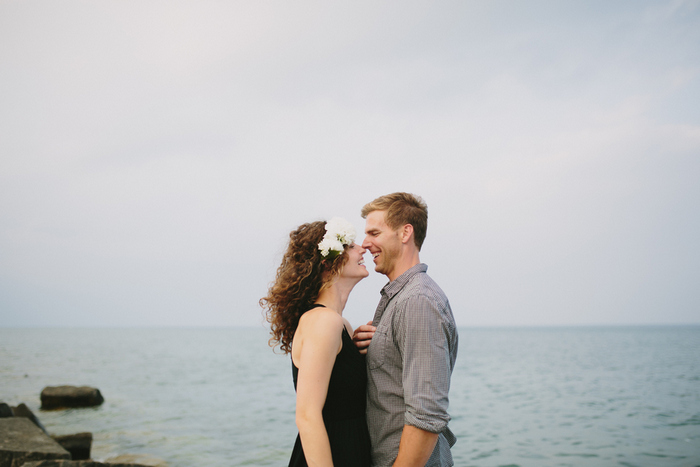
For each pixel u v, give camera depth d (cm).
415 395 191
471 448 893
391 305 219
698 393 1584
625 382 1920
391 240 229
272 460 784
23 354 3625
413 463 189
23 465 481
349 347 213
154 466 686
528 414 1241
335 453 204
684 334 10531
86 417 1172
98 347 5006
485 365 2825
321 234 232
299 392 193
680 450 855
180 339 8550
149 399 1491
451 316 212
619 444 904
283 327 224
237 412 1262
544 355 3762
